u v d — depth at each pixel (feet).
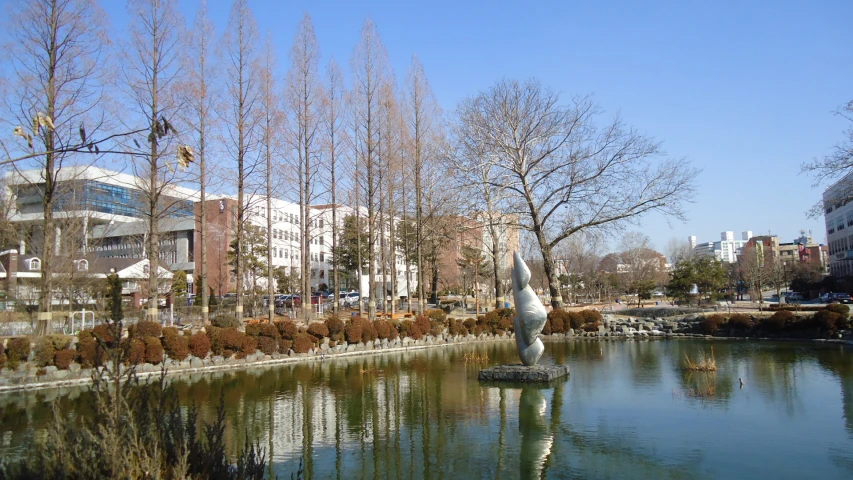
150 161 56.90
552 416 31.30
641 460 23.02
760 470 21.38
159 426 13.98
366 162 84.79
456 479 21.59
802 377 40.81
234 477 14.46
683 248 252.42
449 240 96.32
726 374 43.09
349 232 133.08
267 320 82.64
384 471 22.74
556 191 76.89
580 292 166.81
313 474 22.44
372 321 69.15
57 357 44.09
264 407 35.09
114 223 126.00
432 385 42.39
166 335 50.08
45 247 53.42
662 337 76.69
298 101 83.25
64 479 12.56
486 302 146.20
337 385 43.01
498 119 77.61
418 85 95.71
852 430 26.53
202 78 69.82
